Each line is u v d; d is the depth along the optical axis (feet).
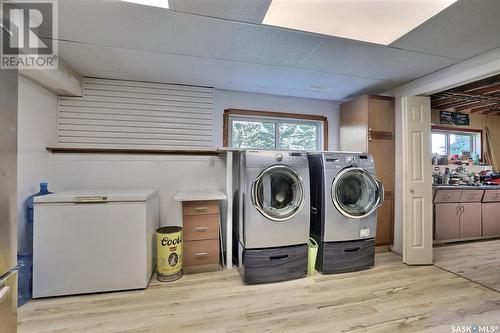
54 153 8.75
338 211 8.45
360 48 7.26
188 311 6.14
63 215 6.66
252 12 5.58
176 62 8.20
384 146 10.73
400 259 9.86
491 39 6.68
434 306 6.40
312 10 5.48
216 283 7.66
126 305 6.37
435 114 13.92
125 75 9.27
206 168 10.25
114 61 8.08
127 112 9.71
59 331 5.35
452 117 14.19
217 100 11.05
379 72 9.09
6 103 3.48
